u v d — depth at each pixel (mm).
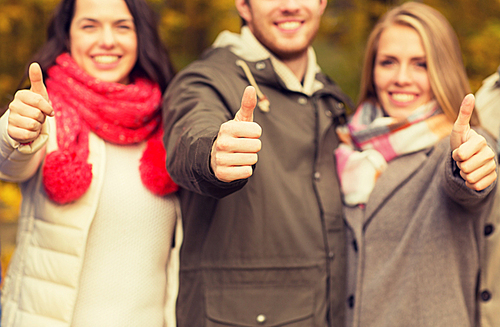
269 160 1684
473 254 1722
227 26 5355
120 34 1805
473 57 5195
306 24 1839
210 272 1653
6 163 1485
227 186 1171
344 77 5133
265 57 1825
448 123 1875
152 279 1725
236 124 1078
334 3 5785
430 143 1833
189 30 5469
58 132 1646
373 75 2059
